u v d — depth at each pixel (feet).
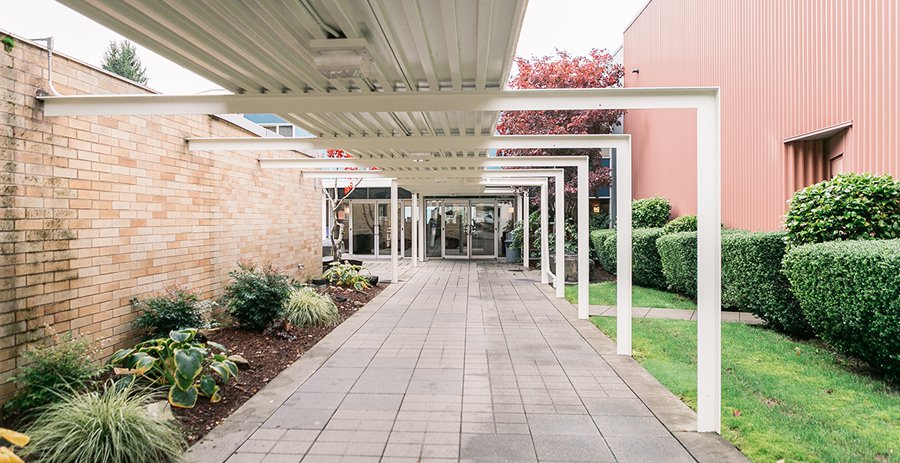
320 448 9.85
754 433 10.39
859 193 15.61
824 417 11.10
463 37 9.66
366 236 57.41
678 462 9.27
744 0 26.76
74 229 12.90
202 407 11.78
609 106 11.73
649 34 40.91
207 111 12.00
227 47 9.76
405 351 17.06
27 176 11.55
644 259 32.24
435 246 57.36
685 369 14.83
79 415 9.21
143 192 15.81
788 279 16.61
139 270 15.58
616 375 14.40
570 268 35.78
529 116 43.16
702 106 11.17
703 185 10.95
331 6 8.10
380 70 10.97
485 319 22.62
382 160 22.59
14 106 11.25
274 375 14.35
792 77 22.71
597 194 46.39
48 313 12.04
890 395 12.32
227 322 20.15
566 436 10.38
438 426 10.89
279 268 27.43
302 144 17.94
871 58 17.83
